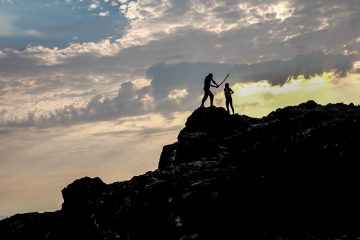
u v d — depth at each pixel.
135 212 19.62
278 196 18.66
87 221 23.48
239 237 17.22
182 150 24.91
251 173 19.28
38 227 26.58
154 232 18.31
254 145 22.84
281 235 17.31
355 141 20.22
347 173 19.27
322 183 19.27
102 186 27.33
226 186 18.00
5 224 28.67
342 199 18.72
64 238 23.19
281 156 20.83
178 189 18.70
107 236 20.25
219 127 27.20
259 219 18.14
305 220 18.36
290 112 28.50
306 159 20.09
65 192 27.89
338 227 18.12
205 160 22.84
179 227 16.94
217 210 17.28
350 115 24.77
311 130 22.45
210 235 16.89
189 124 28.50
